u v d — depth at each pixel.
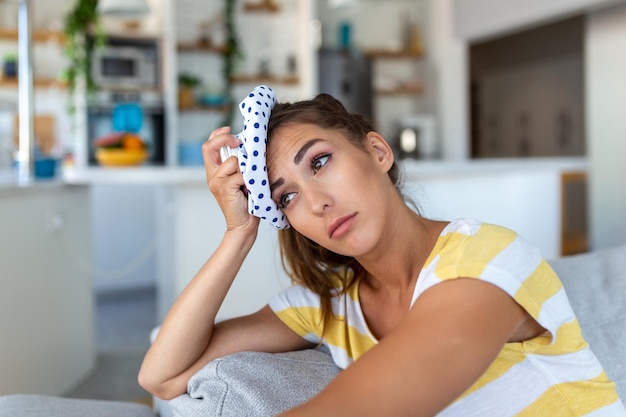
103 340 3.76
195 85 5.50
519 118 7.80
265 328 1.02
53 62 5.14
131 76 5.20
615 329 1.13
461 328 0.66
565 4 4.79
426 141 6.05
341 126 0.83
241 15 5.82
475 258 0.73
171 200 3.14
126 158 3.45
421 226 0.87
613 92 4.91
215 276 0.94
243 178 0.85
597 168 5.07
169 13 5.20
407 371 0.62
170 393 0.96
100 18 5.07
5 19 5.00
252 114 0.82
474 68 8.33
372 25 6.57
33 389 2.53
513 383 0.81
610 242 4.96
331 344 0.98
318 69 5.93
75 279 3.00
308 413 0.59
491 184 3.88
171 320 0.95
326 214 0.80
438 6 6.20
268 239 2.91
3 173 4.23
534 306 0.73
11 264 2.40
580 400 0.83
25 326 2.49
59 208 2.85
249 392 0.83
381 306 0.94
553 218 4.20
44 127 5.12
